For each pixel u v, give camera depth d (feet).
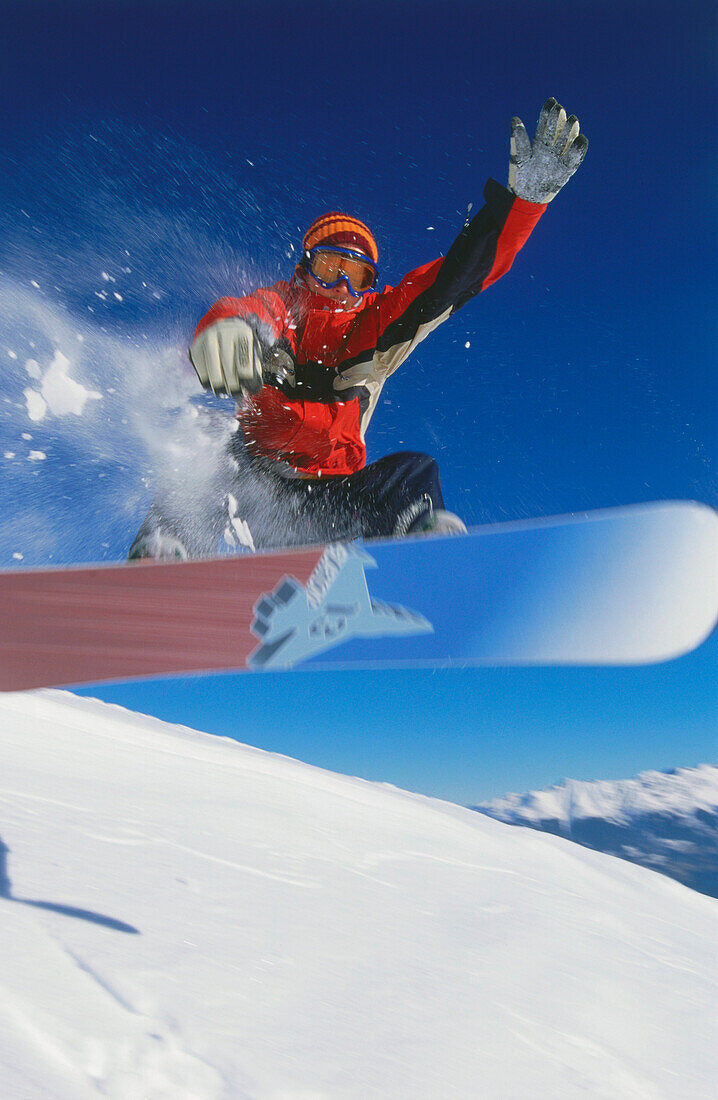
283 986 6.77
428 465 10.07
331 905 9.23
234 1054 5.45
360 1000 6.97
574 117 9.17
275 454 10.18
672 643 5.73
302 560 6.14
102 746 15.64
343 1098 5.33
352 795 17.02
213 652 6.05
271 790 15.06
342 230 10.07
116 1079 4.83
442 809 18.80
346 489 10.01
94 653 6.05
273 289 10.31
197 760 16.70
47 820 9.43
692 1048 8.13
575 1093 6.52
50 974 5.68
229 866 9.59
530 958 9.33
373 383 10.51
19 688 6.09
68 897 7.23
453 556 6.00
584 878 15.57
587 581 5.79
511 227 9.57
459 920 10.14
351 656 6.06
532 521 6.02
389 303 10.21
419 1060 6.26
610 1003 8.61
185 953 6.77
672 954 11.71
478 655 5.93
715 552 5.67
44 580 6.12
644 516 5.75
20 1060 4.64
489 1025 7.20
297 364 10.09
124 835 9.65
